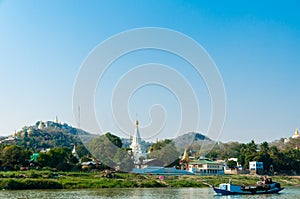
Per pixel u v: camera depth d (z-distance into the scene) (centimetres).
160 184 10056
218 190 7900
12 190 8288
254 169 15162
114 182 9694
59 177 9912
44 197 6675
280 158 16150
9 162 11444
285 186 12419
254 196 7825
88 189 8856
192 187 10225
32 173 9881
